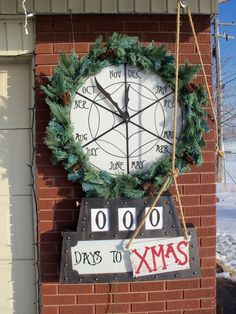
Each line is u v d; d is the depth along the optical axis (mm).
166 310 3762
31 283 3902
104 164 3613
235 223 10703
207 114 3609
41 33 3670
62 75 3445
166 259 3539
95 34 3682
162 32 3709
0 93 3848
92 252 3506
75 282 3500
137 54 3529
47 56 3672
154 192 3525
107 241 3510
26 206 3885
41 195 3672
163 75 3584
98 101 3586
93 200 3504
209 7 3654
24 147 3871
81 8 3600
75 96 3561
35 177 3754
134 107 3615
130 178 3537
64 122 3459
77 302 3721
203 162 3738
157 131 3631
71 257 3492
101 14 3658
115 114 3604
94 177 3498
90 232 3498
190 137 3555
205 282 3777
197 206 3746
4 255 3885
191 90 3531
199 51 3609
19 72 3850
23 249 3893
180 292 3766
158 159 3631
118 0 3604
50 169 3672
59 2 3596
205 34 3723
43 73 3668
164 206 3541
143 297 3744
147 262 3523
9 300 3891
